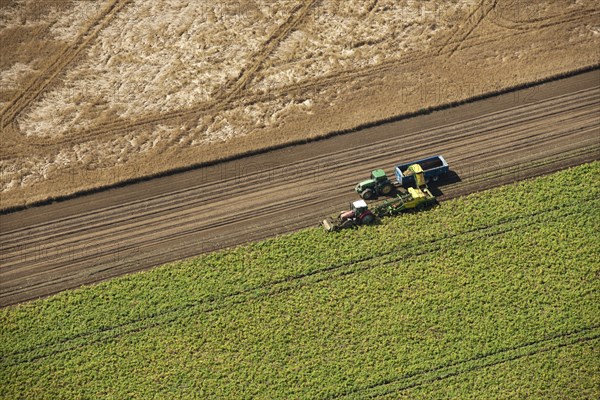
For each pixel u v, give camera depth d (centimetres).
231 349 18425
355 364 17950
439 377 17600
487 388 17325
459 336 18250
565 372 17450
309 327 18738
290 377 17825
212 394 17650
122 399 17675
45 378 18212
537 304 18738
